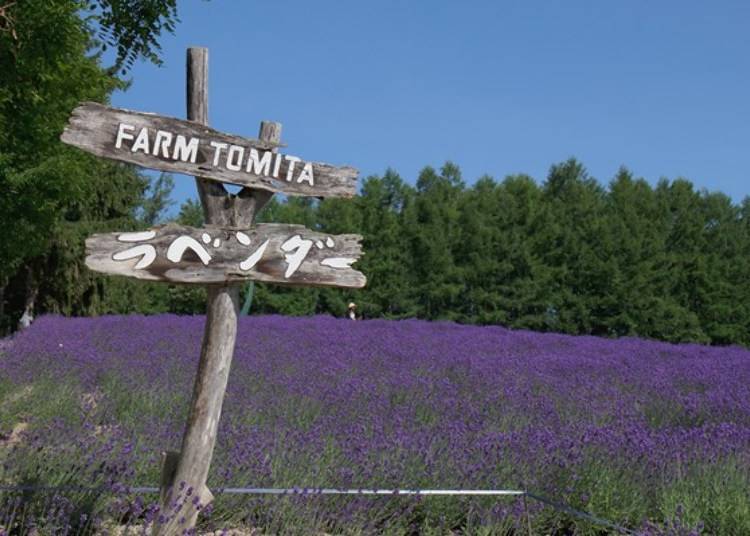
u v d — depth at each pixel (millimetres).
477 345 16328
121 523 4832
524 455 5828
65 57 8461
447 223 48719
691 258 46531
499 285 46250
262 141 4277
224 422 6789
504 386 9789
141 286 31297
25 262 27766
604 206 53500
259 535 4688
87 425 6367
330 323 20953
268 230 4273
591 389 9859
